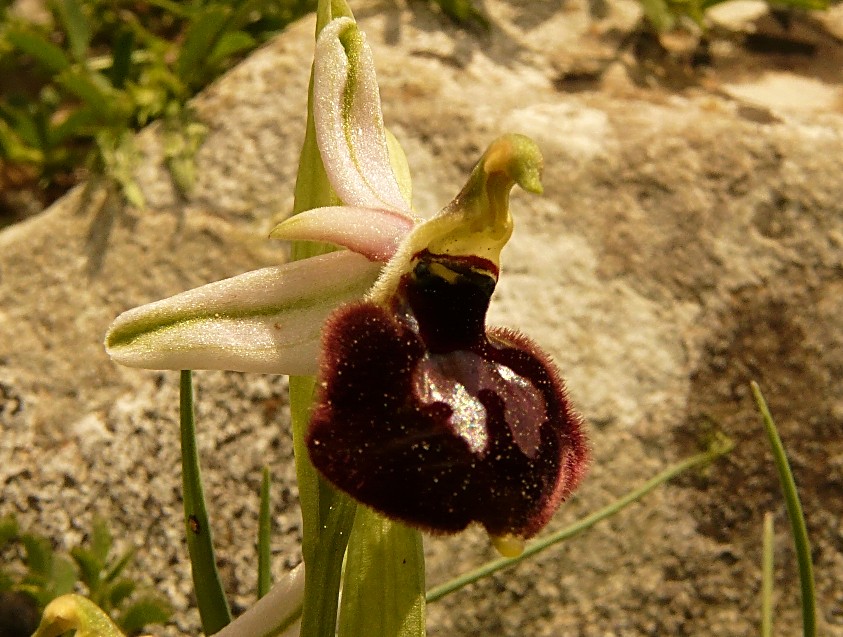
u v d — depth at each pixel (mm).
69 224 82
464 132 84
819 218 83
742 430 78
